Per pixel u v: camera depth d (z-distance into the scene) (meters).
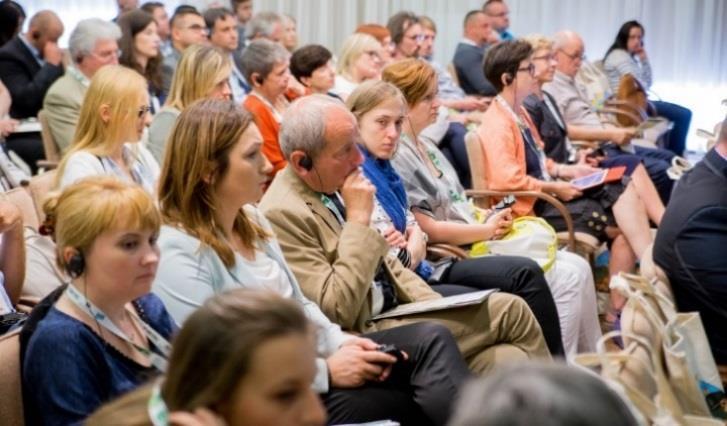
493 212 4.97
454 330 3.62
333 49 10.84
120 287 2.39
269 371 1.46
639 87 9.13
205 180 3.01
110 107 4.19
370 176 4.12
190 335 1.49
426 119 4.75
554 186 5.78
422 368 3.14
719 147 3.66
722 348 3.60
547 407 1.04
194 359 1.48
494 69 5.88
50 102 6.32
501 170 5.61
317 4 10.66
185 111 3.04
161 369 2.45
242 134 3.01
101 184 2.42
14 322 3.07
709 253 3.55
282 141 3.58
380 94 4.17
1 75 7.66
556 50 7.82
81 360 2.33
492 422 1.04
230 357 1.46
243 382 1.46
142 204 2.39
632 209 5.76
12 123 6.75
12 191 3.98
